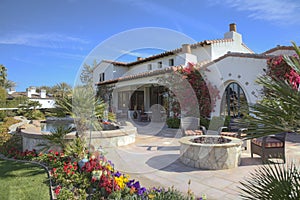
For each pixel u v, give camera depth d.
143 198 3.71
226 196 4.15
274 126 1.62
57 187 4.44
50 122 10.04
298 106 1.50
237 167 5.91
